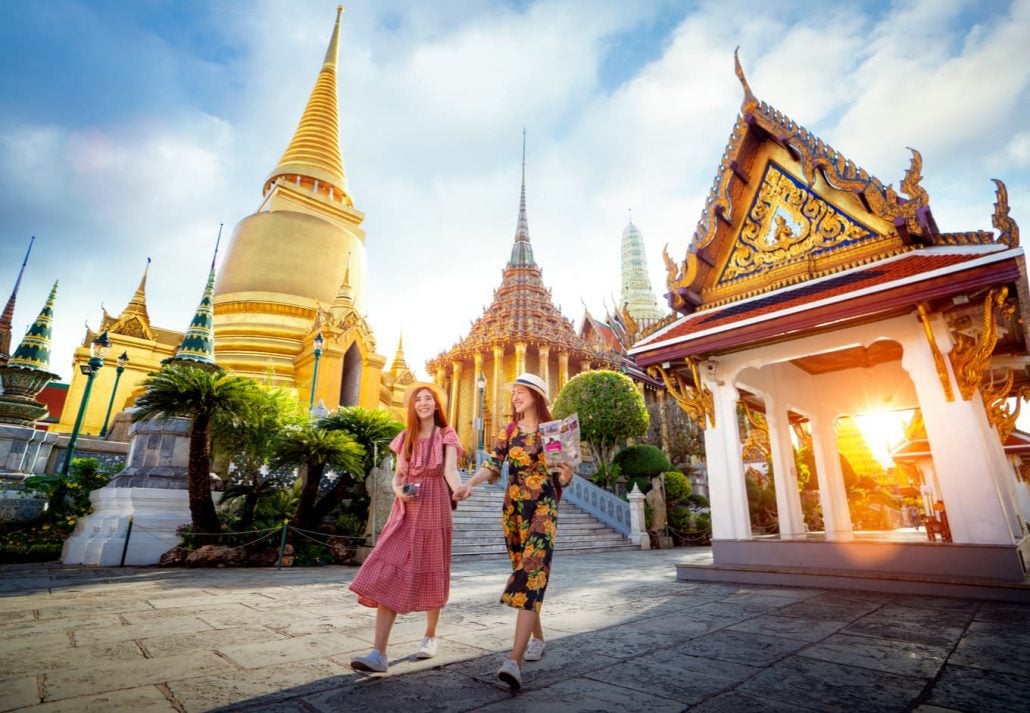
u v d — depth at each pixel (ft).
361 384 90.84
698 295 30.63
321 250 102.58
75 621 14.21
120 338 84.17
